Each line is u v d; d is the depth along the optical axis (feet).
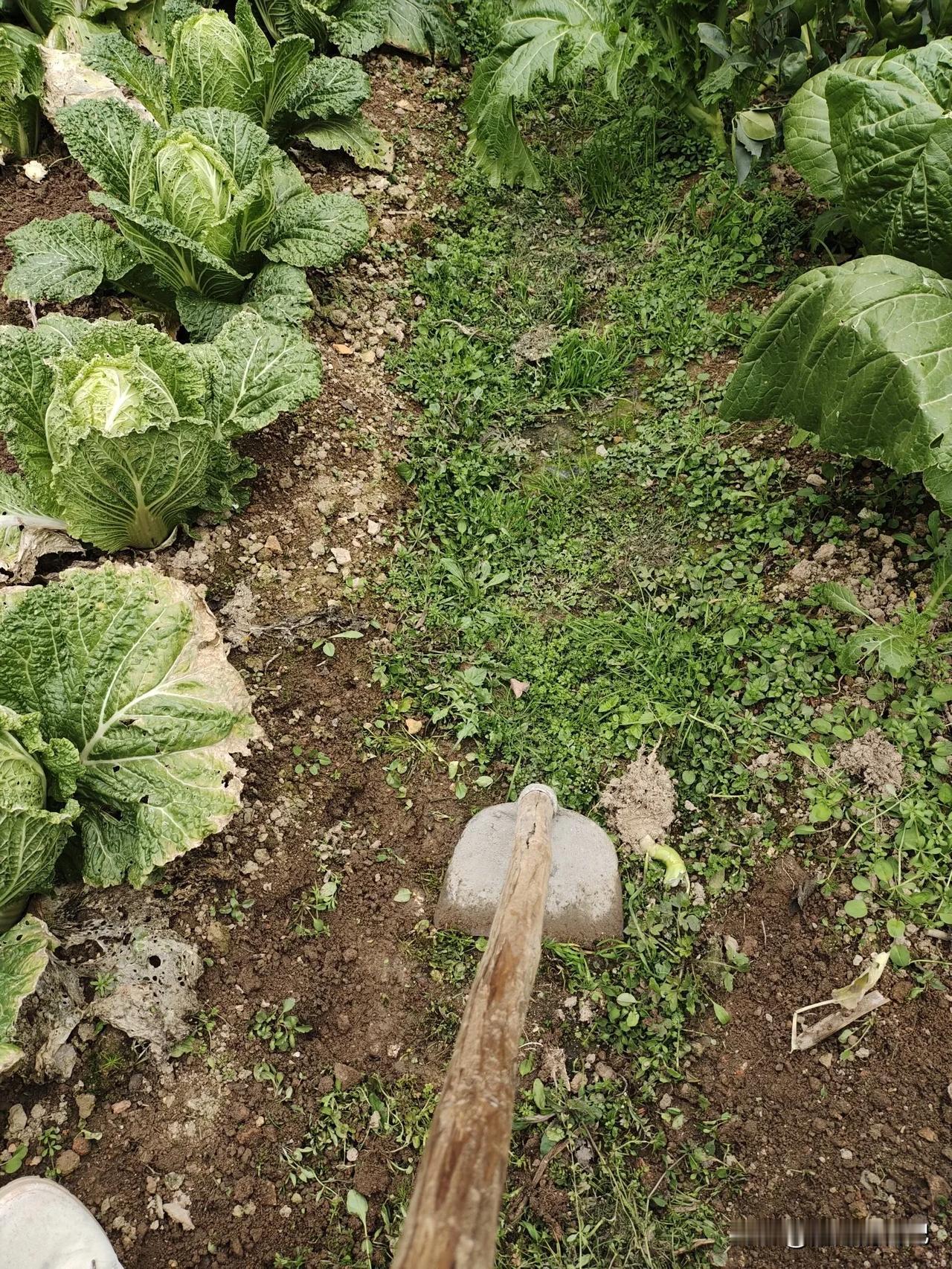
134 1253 2.36
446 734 3.30
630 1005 2.75
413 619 3.51
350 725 3.25
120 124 3.60
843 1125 2.53
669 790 3.07
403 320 4.36
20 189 4.24
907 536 3.36
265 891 2.90
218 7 4.87
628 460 3.90
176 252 3.54
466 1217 1.23
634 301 4.36
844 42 3.89
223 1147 2.51
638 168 4.84
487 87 4.38
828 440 2.99
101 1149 2.47
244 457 3.56
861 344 2.82
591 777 3.16
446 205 4.83
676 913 2.88
